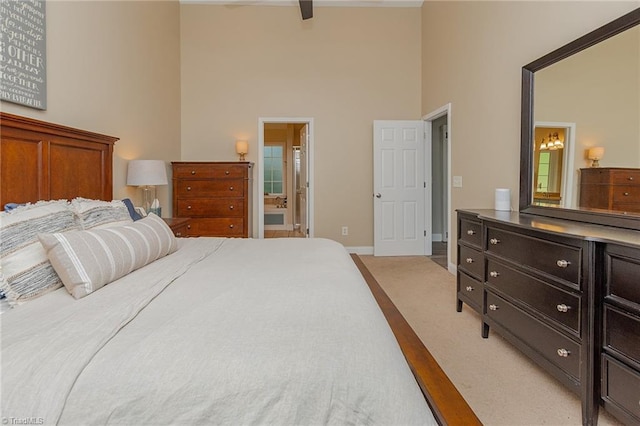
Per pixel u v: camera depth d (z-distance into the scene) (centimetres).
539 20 254
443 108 431
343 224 526
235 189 459
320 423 79
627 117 178
